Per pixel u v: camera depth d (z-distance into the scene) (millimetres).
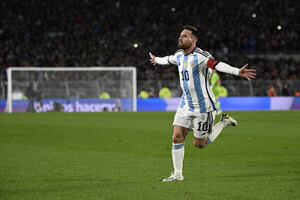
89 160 35062
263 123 67812
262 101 111500
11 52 132125
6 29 140000
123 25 148625
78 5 150750
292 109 112312
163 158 36156
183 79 27359
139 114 90188
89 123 68375
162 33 146750
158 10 153125
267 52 142000
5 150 40562
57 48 137500
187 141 46750
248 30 147500
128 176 28500
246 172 29719
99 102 104562
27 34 140625
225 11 152750
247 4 152875
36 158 36000
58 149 41281
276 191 23766
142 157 36656
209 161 34531
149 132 55688
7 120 74000
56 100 102625
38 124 66500
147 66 131750
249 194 23109
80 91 103625
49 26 144625
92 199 22312
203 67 26734
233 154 38094
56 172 29875
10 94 100188
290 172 29641
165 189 24359
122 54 137500
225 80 121562
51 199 22391
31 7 146750
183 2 154625
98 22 148250
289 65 134375
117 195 23078
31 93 101250
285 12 151875
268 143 45062
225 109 109688
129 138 49594
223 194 23125
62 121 72188
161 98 108688
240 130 57375
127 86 105500
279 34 147125
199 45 144125
